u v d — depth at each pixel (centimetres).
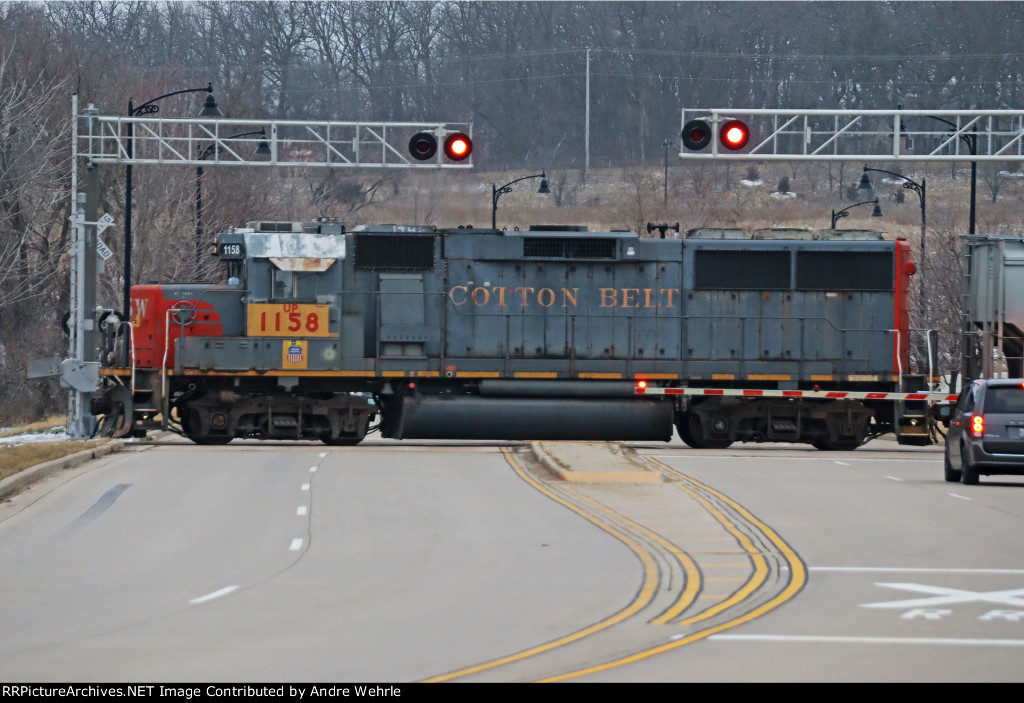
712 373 10388
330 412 10138
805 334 10456
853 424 10381
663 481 7550
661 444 11525
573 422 10225
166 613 4075
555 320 10300
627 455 8706
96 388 9912
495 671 3328
